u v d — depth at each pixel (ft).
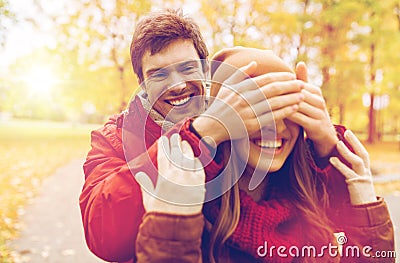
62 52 52.16
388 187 29.53
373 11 50.06
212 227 3.59
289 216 3.80
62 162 48.14
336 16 45.39
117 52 52.11
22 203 25.39
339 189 4.05
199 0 55.16
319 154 3.93
